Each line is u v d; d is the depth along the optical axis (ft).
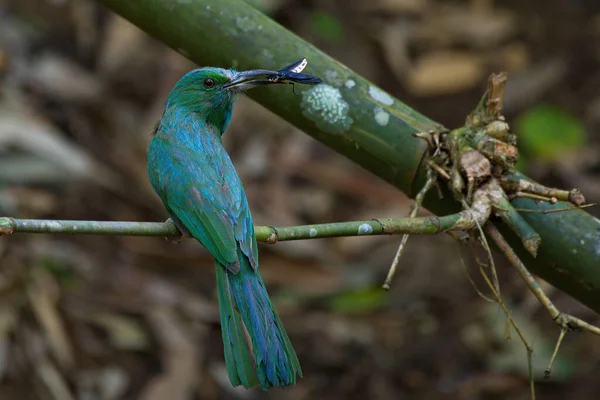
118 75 45.88
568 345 38.60
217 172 22.98
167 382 35.58
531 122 46.62
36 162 40.55
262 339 20.10
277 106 23.57
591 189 44.45
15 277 35.78
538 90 48.49
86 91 44.57
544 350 38.24
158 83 45.96
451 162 21.86
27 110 42.06
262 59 23.31
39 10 47.50
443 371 38.04
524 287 40.45
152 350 36.50
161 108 45.03
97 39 46.93
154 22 23.63
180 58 47.06
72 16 47.50
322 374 37.83
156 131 24.43
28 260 36.81
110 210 40.78
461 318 39.81
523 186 21.11
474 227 20.49
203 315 38.14
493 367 38.09
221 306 20.85
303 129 23.70
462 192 21.30
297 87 23.18
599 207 43.73
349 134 23.09
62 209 39.88
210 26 23.31
